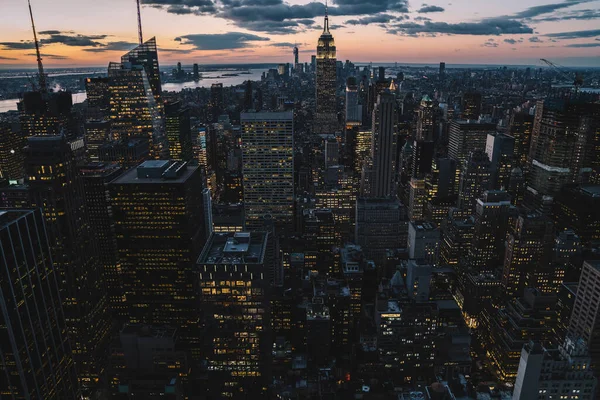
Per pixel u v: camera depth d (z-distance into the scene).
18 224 168.62
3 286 158.25
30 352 174.50
